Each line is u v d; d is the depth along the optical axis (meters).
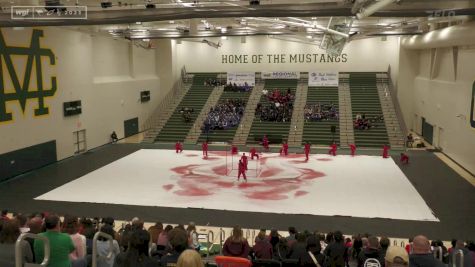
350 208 19.77
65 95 30.45
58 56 29.59
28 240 6.01
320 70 47.06
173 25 34.19
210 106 42.19
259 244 9.86
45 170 27.20
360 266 8.73
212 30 34.72
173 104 43.16
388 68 45.09
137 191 22.45
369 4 15.55
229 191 22.44
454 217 18.58
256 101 42.31
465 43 25.58
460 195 21.66
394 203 20.47
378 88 43.25
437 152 32.72
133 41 40.81
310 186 23.31
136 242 4.86
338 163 28.72
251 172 26.20
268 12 18.16
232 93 44.34
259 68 48.28
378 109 39.50
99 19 19.45
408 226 17.59
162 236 11.29
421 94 39.09
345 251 9.81
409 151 33.00
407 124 42.75
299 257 8.52
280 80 46.00
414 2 18.98
